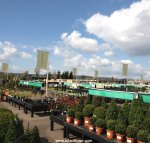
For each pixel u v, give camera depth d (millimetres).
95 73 29031
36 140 5594
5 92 20969
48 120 11633
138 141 5523
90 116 7559
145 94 8414
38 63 13547
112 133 6148
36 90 18766
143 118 6207
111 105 7074
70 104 10523
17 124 5734
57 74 48281
